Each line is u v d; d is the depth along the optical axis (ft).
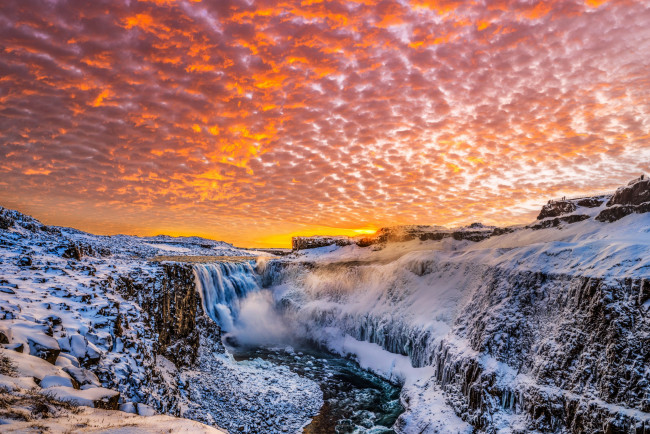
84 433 26.04
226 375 112.78
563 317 87.61
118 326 61.62
